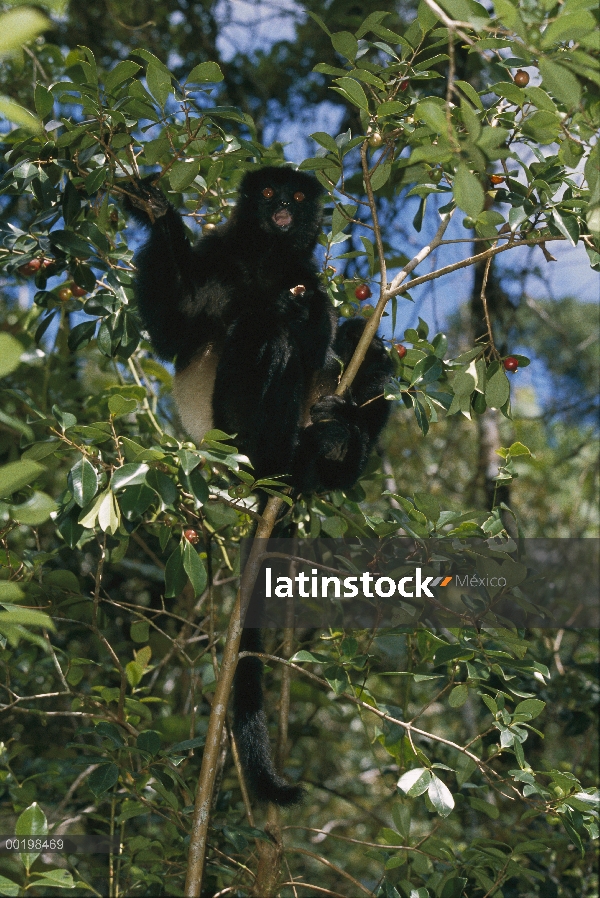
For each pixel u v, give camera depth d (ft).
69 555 19.83
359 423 14.37
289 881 11.91
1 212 21.53
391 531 11.57
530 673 11.91
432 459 28.40
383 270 11.83
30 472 5.54
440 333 13.03
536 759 19.65
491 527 11.61
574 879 16.40
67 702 18.93
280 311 14.21
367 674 12.20
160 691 19.16
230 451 9.67
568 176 11.62
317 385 14.97
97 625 13.78
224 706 10.75
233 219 15.08
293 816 22.49
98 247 12.46
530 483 28.45
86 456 10.25
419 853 11.49
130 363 16.81
